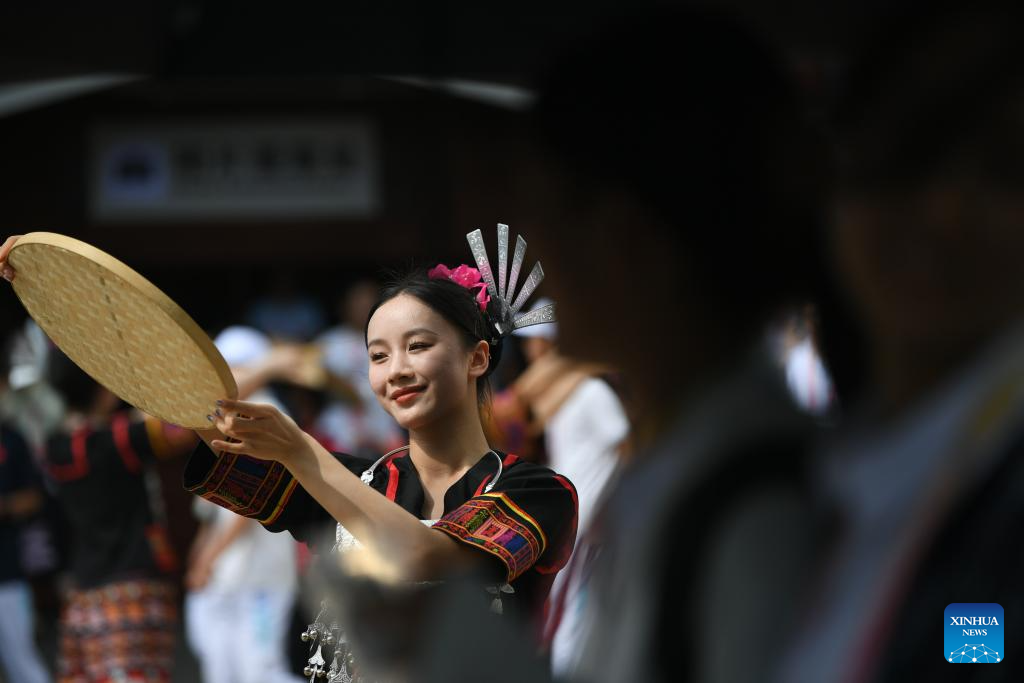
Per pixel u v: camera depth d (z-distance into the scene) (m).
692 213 3.37
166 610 15.45
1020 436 2.93
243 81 30.64
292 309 34.41
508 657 3.54
